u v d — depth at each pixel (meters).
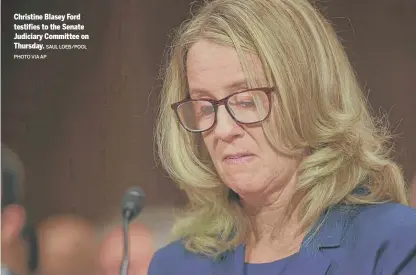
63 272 5.78
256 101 3.36
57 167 5.84
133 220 5.53
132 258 5.50
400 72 5.31
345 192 3.45
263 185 3.46
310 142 3.42
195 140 3.89
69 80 5.87
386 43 5.34
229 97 3.43
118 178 5.72
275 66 3.31
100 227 5.75
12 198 5.86
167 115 3.94
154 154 5.66
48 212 5.83
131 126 5.74
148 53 5.75
